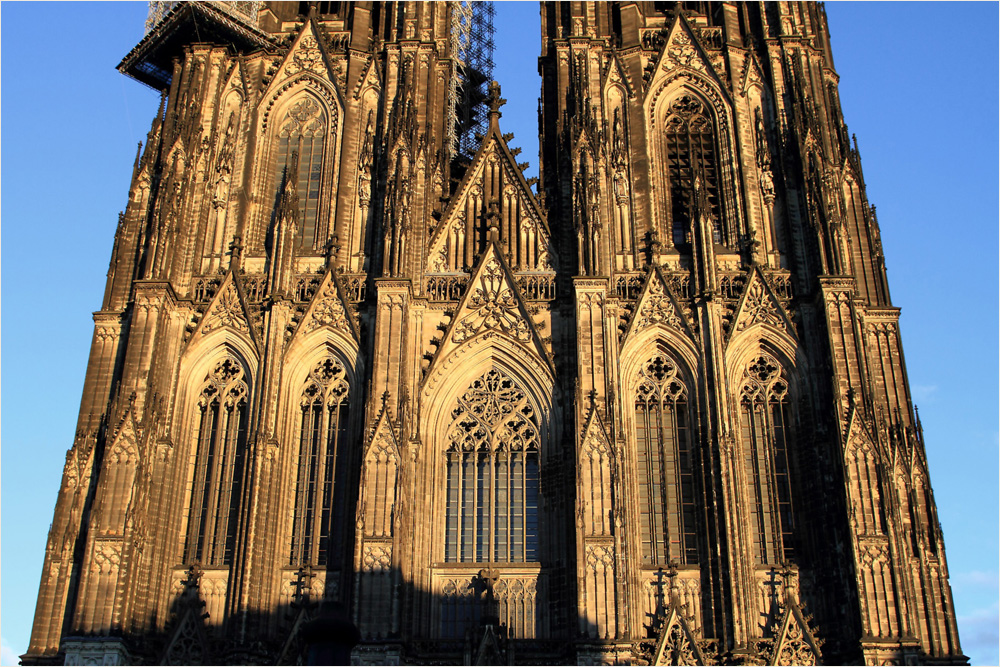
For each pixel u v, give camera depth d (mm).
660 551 76750
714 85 94938
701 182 91062
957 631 72500
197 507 79688
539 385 81375
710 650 72625
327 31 101000
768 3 98625
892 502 74000
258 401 81188
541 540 76750
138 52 101250
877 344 82875
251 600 74250
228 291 85688
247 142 93562
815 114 90250
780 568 75188
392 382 79312
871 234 87625
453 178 102250
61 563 76562
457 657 72625
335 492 79438
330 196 91562
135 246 89812
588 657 69938
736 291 85000
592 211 84938
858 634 70688
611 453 75875
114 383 83688
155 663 73438
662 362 82688
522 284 85500
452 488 79500
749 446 80125
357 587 72250
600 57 94688
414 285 85000
